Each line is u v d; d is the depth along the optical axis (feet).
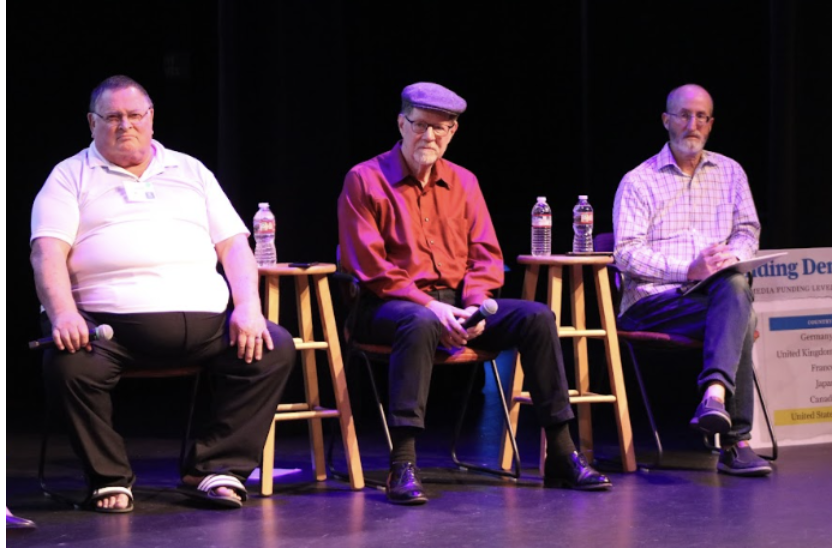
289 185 19.02
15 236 23.66
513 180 35.83
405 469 13.93
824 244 20.77
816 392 17.44
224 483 13.44
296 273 14.47
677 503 13.67
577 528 12.47
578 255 15.75
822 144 20.68
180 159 14.60
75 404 13.04
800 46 20.65
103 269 13.60
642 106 28.91
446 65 34.94
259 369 13.75
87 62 24.47
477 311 13.93
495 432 18.47
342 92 19.49
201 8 25.09
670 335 15.93
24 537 12.07
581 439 16.10
